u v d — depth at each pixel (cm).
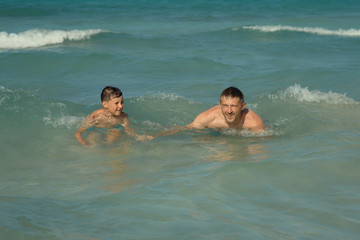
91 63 1875
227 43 2506
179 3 5825
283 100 1217
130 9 5047
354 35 2859
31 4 5031
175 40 2575
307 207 553
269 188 619
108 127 1020
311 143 844
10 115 1047
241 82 1557
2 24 3456
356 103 1173
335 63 1861
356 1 5959
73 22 3772
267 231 488
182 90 1460
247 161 742
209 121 1005
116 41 2502
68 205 578
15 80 1593
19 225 507
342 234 483
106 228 502
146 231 493
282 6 5572
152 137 947
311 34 2891
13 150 861
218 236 477
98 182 677
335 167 704
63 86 1529
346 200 577
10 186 669
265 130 972
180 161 779
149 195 601
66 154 841
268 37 2773
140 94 1412
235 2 6044
